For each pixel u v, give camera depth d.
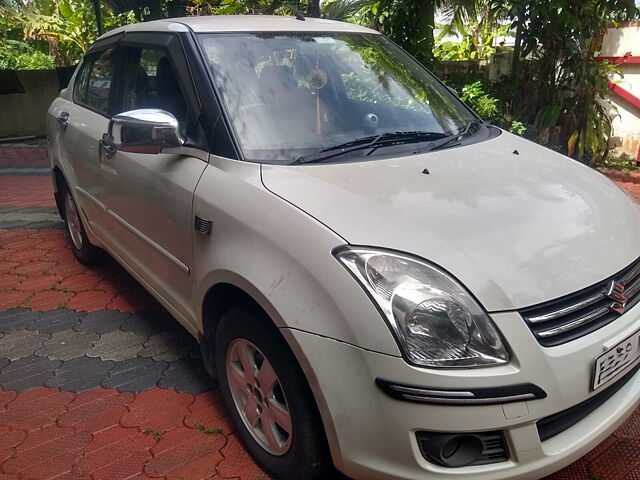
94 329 3.65
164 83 3.00
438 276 1.87
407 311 1.82
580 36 7.43
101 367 3.24
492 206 2.20
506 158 2.73
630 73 7.91
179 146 2.67
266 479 2.40
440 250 1.94
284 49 3.01
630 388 2.22
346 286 1.88
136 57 3.39
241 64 2.83
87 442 2.64
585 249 2.10
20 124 10.16
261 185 2.32
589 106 7.66
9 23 12.20
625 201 2.58
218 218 2.39
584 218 2.25
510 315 1.85
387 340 1.81
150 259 3.13
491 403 1.78
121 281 4.35
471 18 8.45
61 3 12.75
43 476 2.44
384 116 2.96
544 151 2.99
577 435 1.99
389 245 1.94
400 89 3.20
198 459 2.53
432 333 1.82
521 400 1.80
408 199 2.19
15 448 2.61
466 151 2.77
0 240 5.22
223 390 2.59
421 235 1.99
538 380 1.83
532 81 7.89
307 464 2.14
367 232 1.99
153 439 2.65
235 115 2.62
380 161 2.55
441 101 3.32
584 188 2.52
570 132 7.99
